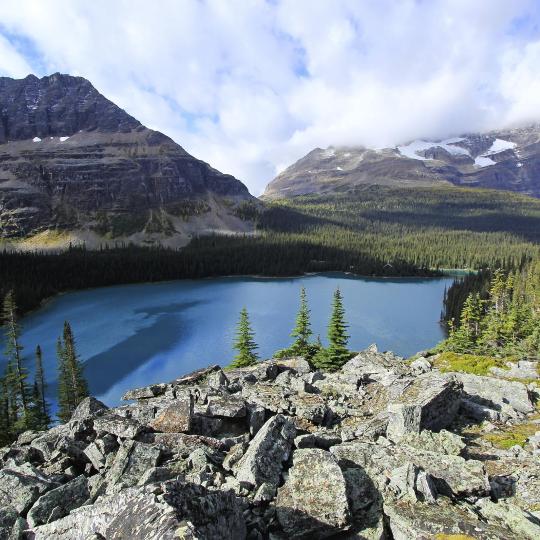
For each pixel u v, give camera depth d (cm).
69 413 5447
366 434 1816
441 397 2147
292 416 2059
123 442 1593
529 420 2266
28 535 1096
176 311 13112
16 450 1808
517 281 12231
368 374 3027
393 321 11981
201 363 8188
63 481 1583
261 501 1197
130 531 858
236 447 1522
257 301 14875
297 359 3888
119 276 19100
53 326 11094
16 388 5628
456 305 12200
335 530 1089
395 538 1074
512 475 1462
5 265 16712
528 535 1077
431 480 1265
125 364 8088
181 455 1522
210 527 941
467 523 1070
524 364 3553
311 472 1273
